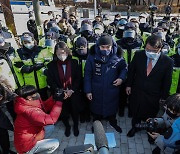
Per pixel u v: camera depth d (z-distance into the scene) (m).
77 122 3.88
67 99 3.72
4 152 3.27
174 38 5.98
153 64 3.11
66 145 3.62
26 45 3.80
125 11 25.00
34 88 2.70
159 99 3.37
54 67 3.54
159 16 20.78
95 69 3.42
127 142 3.63
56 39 4.87
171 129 2.17
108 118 4.00
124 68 3.48
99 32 5.22
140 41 4.26
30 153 2.81
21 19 17.20
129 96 3.65
